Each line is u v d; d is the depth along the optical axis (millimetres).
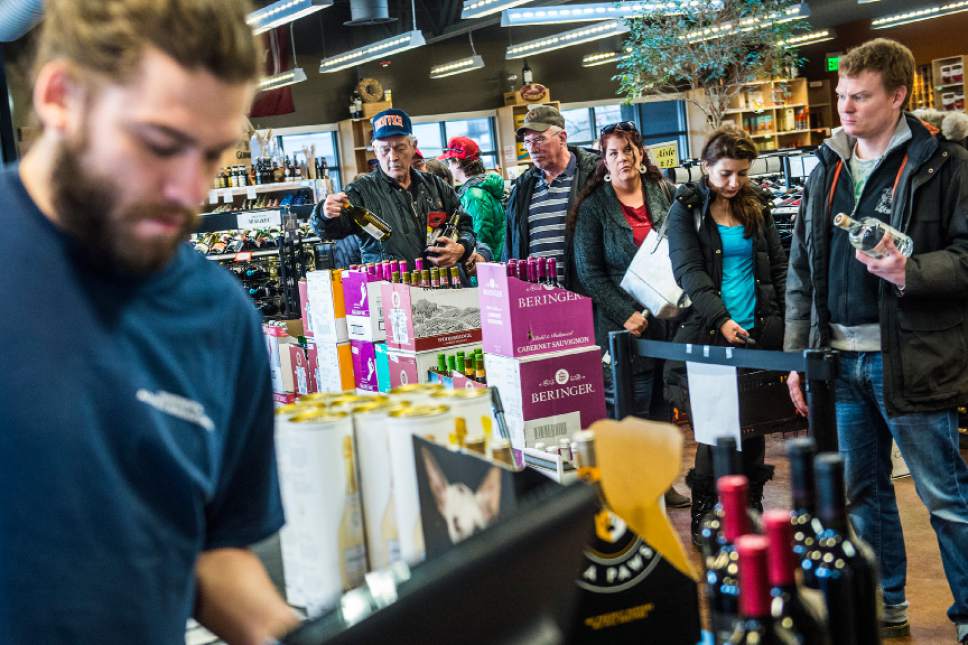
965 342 2871
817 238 3090
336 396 1852
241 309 1274
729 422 2350
